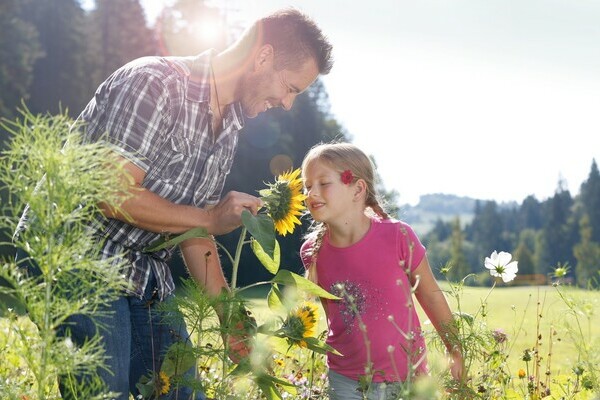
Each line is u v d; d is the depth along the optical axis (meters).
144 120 2.84
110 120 2.83
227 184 38.91
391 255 3.54
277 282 2.84
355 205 3.67
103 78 42.41
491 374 3.41
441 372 2.85
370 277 3.53
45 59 39.88
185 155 2.98
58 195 2.02
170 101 2.91
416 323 3.54
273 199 2.94
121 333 2.86
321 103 45.53
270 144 40.16
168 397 2.96
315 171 3.69
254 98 3.13
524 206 125.31
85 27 42.28
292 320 2.85
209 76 3.04
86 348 2.10
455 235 83.00
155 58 3.03
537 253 96.31
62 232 2.08
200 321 2.70
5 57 34.34
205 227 2.89
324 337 3.53
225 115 3.13
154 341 3.04
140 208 2.79
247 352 2.93
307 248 3.80
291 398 3.48
